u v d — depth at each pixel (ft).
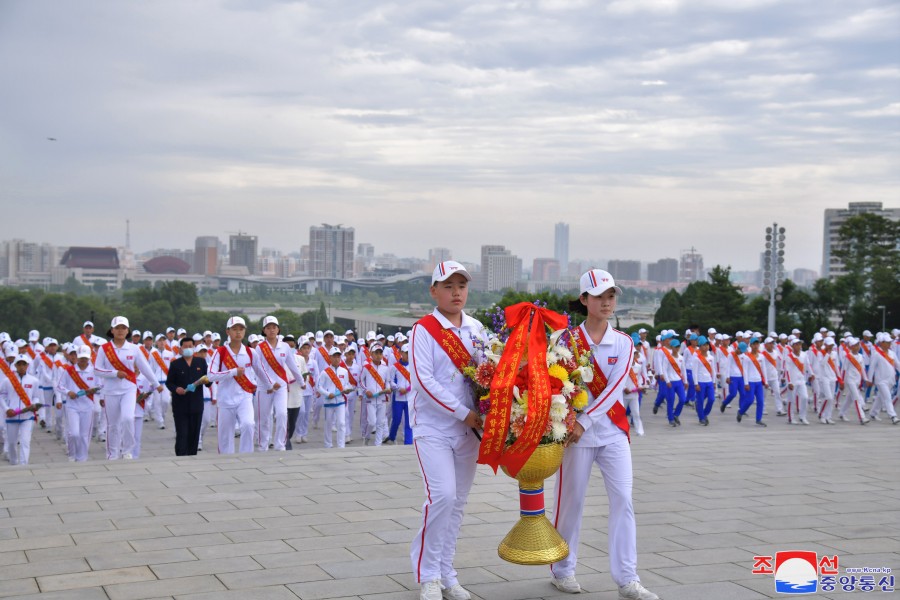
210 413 64.95
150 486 35.58
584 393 22.27
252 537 27.78
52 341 71.31
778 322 192.65
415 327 22.57
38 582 23.13
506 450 21.30
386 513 31.17
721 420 82.79
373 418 65.51
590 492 36.19
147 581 23.26
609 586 23.58
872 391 93.35
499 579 24.11
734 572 24.86
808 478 39.45
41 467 39.68
